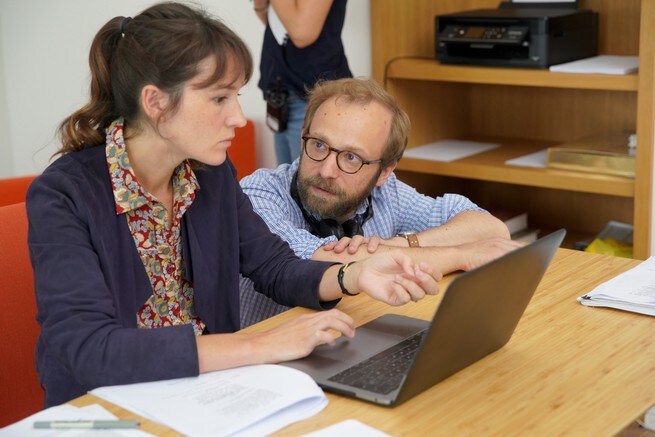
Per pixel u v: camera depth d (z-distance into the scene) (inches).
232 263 64.3
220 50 53.2
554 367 52.2
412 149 131.5
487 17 116.4
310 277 63.5
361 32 127.7
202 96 53.7
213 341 51.8
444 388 49.4
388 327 58.2
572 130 132.5
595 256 75.2
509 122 138.7
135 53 53.6
